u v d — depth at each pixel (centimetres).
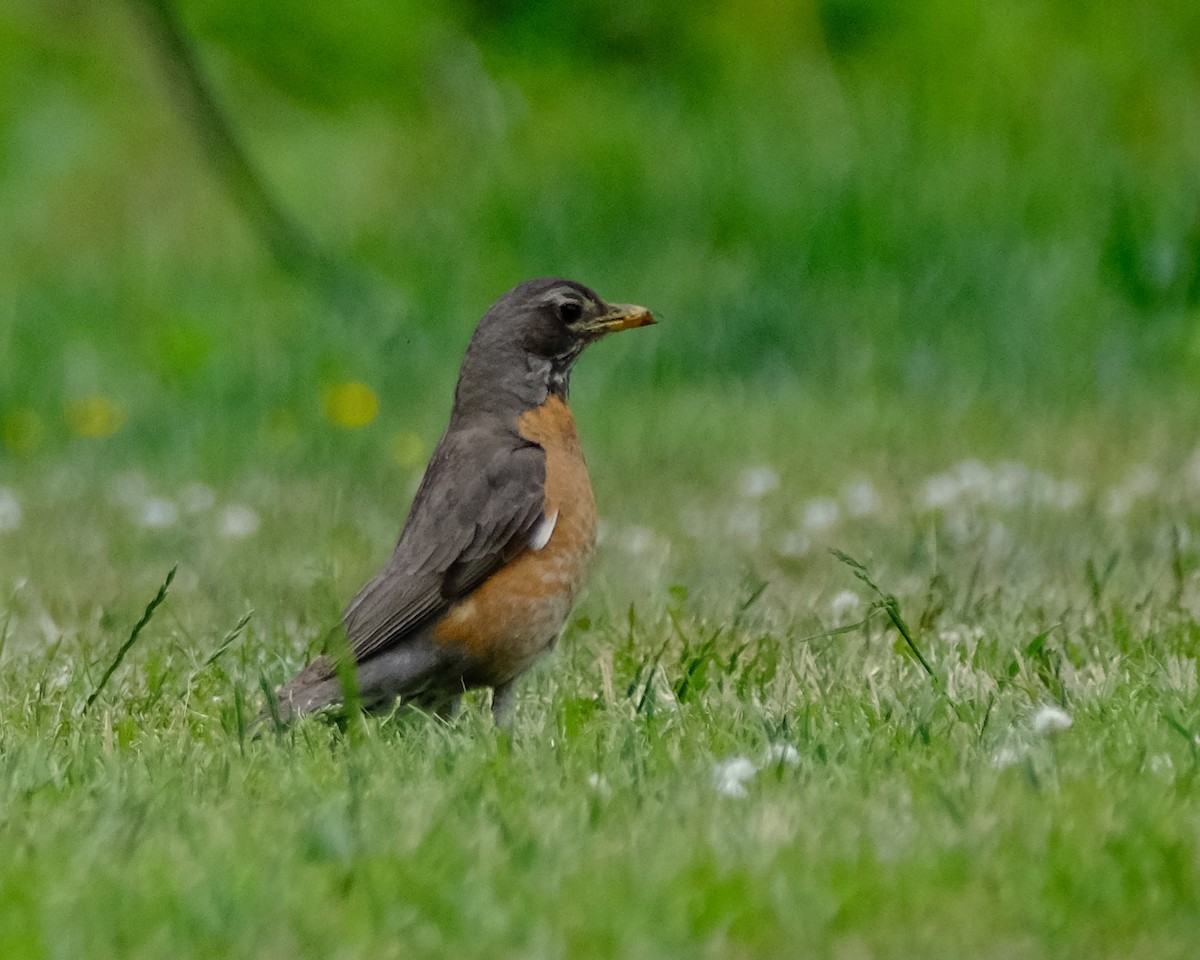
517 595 769
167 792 632
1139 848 548
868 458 1430
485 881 535
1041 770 635
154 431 1694
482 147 2473
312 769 666
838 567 1065
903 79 2273
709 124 2222
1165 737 673
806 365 1784
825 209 1934
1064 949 493
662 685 794
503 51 2817
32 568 1153
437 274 2056
